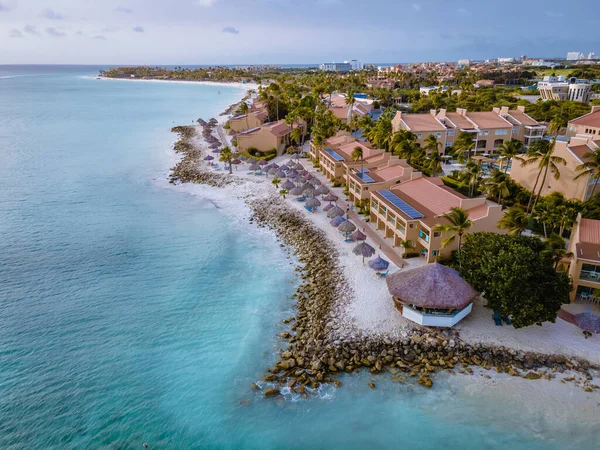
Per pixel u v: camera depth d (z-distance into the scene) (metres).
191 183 86.38
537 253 37.19
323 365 35.50
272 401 32.53
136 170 96.31
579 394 31.97
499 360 35.06
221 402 32.62
